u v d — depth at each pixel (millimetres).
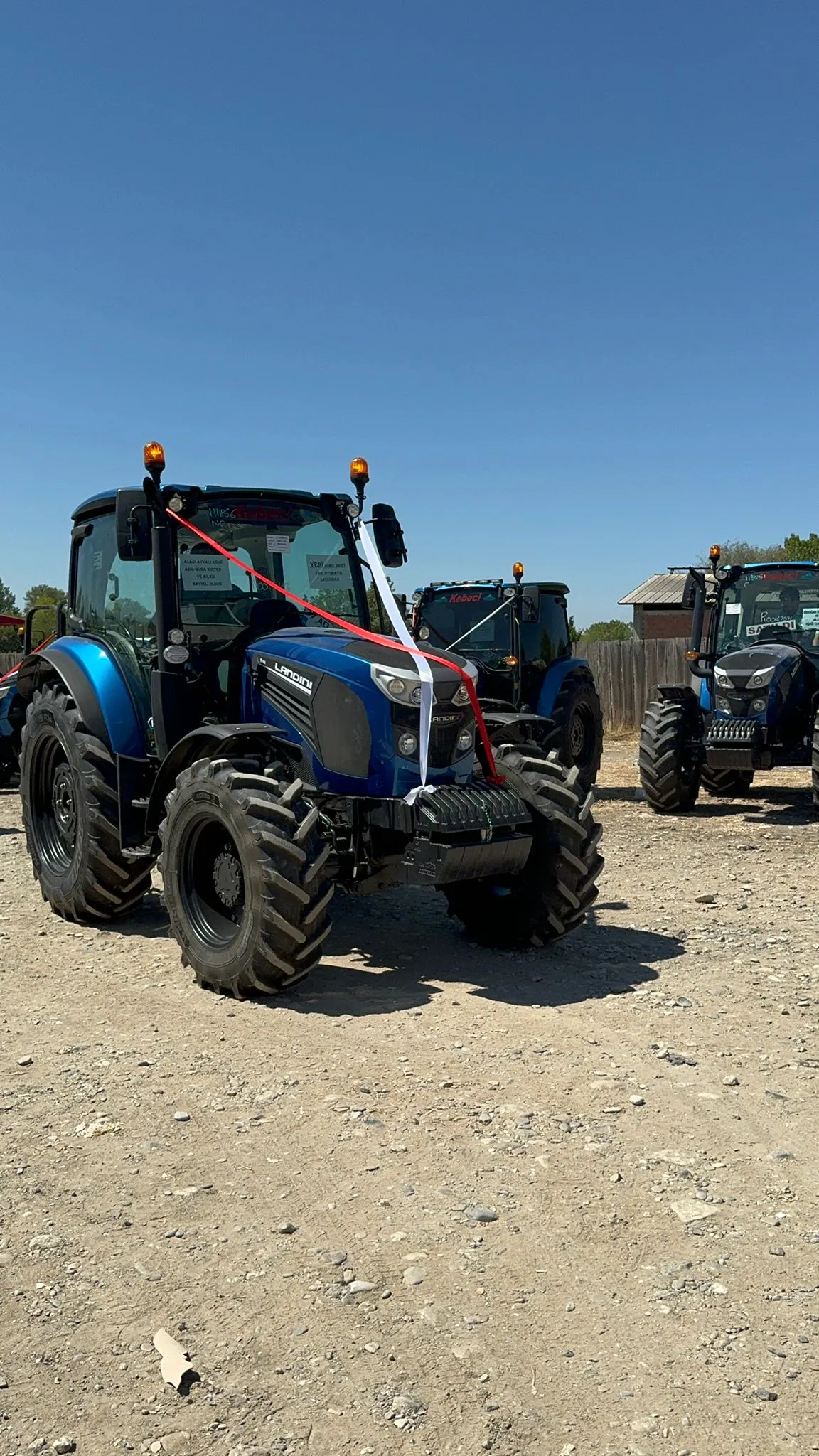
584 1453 2328
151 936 6457
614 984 5371
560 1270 2980
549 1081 4215
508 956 5859
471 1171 3521
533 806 5598
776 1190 3395
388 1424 2414
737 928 6430
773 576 11453
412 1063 4398
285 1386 2535
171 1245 3121
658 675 19625
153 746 6262
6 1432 2400
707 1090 4129
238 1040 4684
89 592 7062
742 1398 2482
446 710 5332
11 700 13641
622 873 8055
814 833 9758
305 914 4922
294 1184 3455
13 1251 3098
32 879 8258
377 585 5875
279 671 5617
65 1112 4023
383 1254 3059
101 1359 2633
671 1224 3205
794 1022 4828
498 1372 2574
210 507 6109
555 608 12484
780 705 10336
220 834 5336
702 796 12398
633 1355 2631
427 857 5059
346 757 5297
